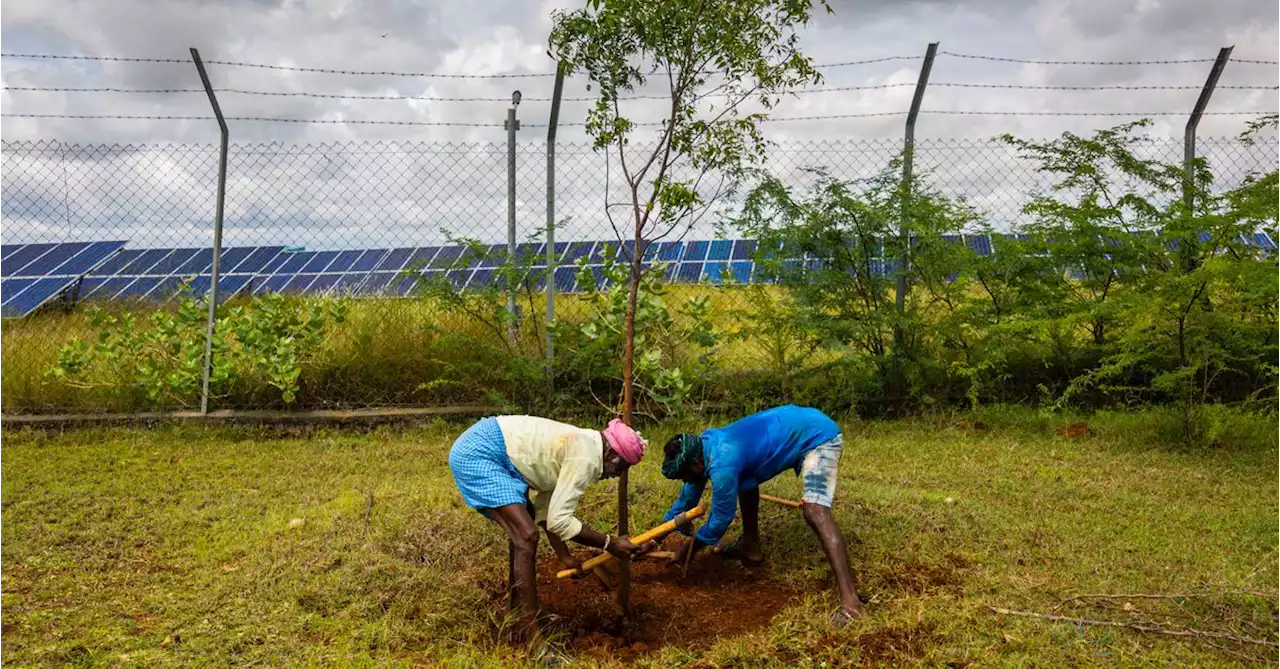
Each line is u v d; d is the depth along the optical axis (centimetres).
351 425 861
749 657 413
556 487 436
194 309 878
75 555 541
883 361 891
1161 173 859
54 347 921
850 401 891
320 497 656
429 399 895
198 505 641
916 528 562
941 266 865
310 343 880
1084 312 821
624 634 466
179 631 439
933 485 680
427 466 744
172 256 1307
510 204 862
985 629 425
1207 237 837
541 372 850
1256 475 695
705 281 873
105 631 440
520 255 872
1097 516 604
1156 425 809
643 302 831
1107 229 840
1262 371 852
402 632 444
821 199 860
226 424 858
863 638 423
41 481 692
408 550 531
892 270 886
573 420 858
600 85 525
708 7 510
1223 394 888
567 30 518
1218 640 418
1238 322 805
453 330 887
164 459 764
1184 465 727
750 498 529
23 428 844
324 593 475
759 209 855
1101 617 440
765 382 895
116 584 502
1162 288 790
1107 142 859
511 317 848
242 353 891
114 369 890
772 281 870
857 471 709
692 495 511
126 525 593
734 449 477
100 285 1213
